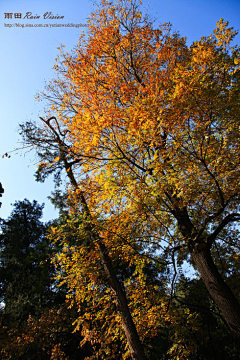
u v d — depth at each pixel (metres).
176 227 6.17
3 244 19.61
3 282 18.16
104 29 6.45
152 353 10.48
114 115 5.31
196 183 4.16
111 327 7.00
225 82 4.42
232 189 4.21
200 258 5.00
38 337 9.87
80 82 6.79
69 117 6.91
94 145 5.50
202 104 4.17
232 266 6.49
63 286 16.12
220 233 6.69
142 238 5.66
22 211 22.17
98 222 5.62
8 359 8.95
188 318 6.43
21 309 14.95
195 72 4.26
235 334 4.20
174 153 4.49
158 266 5.73
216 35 4.34
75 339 11.30
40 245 18.55
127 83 6.16
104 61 6.73
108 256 6.45
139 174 5.45
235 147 4.17
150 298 6.53
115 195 5.62
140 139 5.06
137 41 6.50
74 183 6.79
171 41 6.57
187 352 6.00
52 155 7.27
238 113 3.85
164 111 4.29
